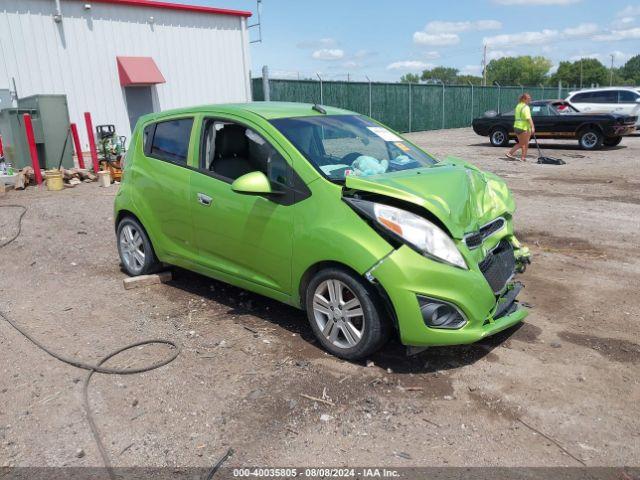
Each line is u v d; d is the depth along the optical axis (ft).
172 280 18.58
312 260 12.62
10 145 40.98
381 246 11.60
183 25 68.80
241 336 14.21
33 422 10.75
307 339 13.96
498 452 9.68
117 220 18.94
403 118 95.20
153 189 16.80
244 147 15.25
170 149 16.58
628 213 27.66
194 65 70.79
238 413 10.87
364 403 11.14
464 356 12.96
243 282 14.80
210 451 9.79
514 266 14.39
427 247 11.50
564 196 32.40
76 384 12.09
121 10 62.95
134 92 65.51
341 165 13.56
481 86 114.93
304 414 10.80
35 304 16.88
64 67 59.41
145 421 10.70
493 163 47.91
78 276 19.48
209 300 16.76
